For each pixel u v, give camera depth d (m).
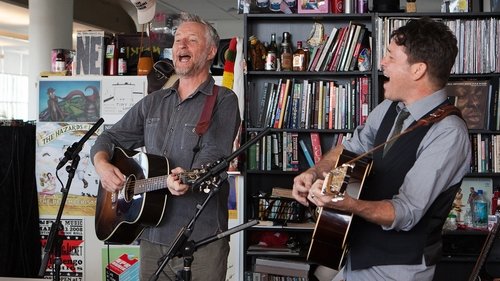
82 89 4.25
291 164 4.29
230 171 4.12
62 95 4.27
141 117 2.75
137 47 4.39
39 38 7.45
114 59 4.32
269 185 4.46
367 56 4.24
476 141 4.19
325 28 4.51
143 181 2.49
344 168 1.95
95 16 10.75
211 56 2.62
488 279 3.36
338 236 2.03
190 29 2.58
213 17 10.97
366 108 4.23
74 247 4.20
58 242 3.08
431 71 1.99
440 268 4.28
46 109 4.28
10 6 9.46
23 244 4.21
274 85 4.32
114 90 4.23
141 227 2.64
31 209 4.25
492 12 4.13
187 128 2.54
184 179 2.16
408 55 1.99
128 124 2.76
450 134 1.92
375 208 1.85
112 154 2.73
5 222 4.20
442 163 1.89
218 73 4.41
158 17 4.79
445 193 1.97
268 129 2.11
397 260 1.97
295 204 4.21
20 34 12.84
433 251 1.97
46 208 4.26
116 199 2.68
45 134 4.25
